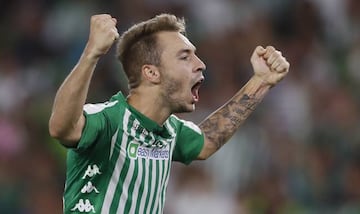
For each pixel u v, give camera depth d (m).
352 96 31.77
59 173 29.91
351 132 29.73
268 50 15.30
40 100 32.69
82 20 35.59
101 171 13.20
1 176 29.64
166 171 13.98
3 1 37.06
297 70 33.25
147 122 13.48
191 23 34.97
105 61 32.62
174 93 13.68
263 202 27.56
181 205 27.23
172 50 13.66
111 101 13.48
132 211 13.44
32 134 31.30
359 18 35.31
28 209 29.11
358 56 33.47
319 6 35.47
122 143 13.27
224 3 35.66
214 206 27.23
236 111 15.25
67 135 12.58
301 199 27.89
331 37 34.88
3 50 35.69
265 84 15.27
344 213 27.50
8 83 33.69
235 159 28.50
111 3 36.00
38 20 36.38
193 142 14.89
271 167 28.42
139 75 13.73
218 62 33.50
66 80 12.44
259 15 35.41
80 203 13.28
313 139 29.59
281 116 30.42
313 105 31.11
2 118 31.66
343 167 28.48
